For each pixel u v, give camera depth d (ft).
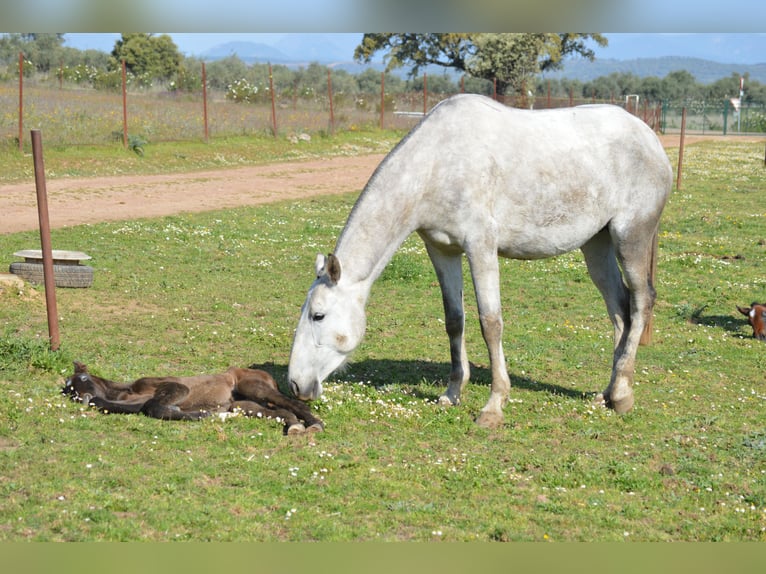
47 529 17.25
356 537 17.79
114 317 36.22
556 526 18.98
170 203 69.92
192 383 24.53
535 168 25.66
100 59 206.49
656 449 24.38
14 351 27.96
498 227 25.73
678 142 163.73
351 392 27.63
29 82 134.21
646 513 19.89
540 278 49.83
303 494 19.54
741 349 37.35
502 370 25.79
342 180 90.94
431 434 24.41
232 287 43.60
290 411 24.23
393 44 196.85
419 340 36.29
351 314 24.70
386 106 150.20
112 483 19.44
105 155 87.15
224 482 20.04
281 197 77.77
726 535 18.97
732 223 68.49
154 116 106.01
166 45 186.29
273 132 112.27
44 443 21.44
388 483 20.44
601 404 28.12
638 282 27.66
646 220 27.45
